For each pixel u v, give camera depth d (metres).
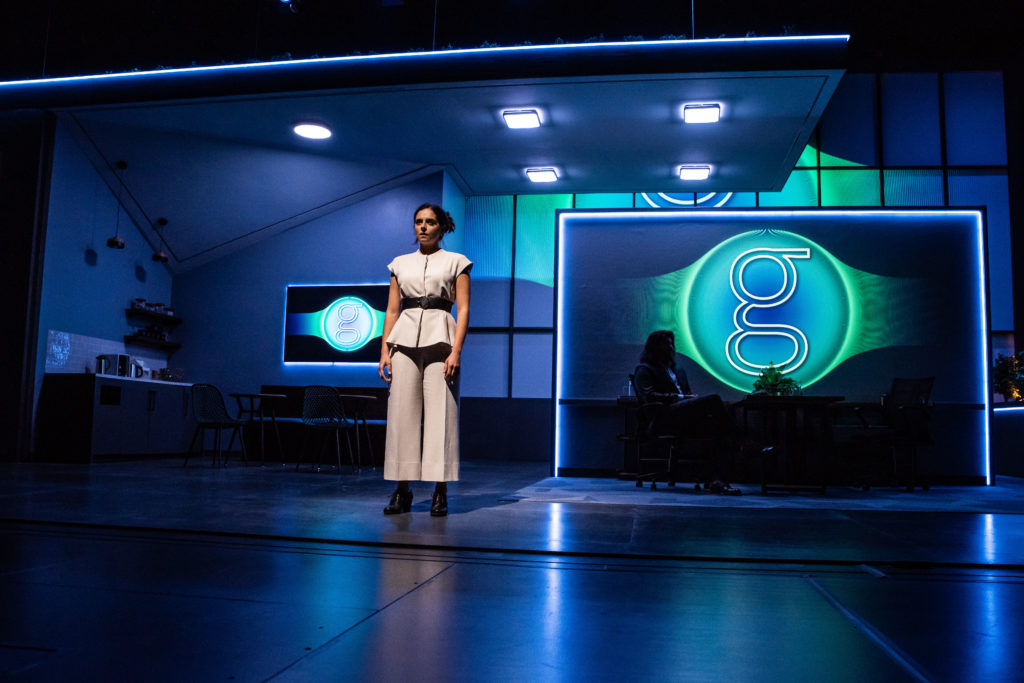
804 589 2.22
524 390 11.24
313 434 9.44
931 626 1.82
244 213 10.16
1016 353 10.19
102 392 8.30
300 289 10.55
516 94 7.73
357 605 1.96
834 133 11.54
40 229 8.07
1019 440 8.66
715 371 7.68
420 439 3.94
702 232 7.85
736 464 6.95
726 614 1.92
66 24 10.07
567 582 2.28
